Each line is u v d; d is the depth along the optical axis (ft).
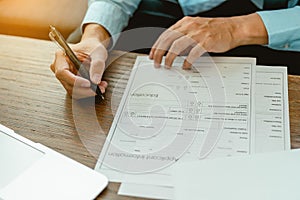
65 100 2.52
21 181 2.04
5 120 2.42
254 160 2.05
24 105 2.51
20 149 2.20
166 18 4.00
